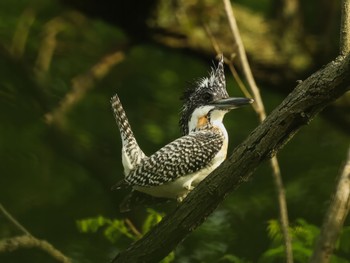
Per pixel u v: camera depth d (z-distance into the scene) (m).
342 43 6.75
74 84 14.21
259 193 13.70
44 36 15.56
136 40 14.05
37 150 14.88
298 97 6.77
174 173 8.81
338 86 6.62
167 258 8.85
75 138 14.41
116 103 9.16
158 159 8.80
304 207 13.41
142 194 9.07
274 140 6.93
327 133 14.98
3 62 15.52
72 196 14.43
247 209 13.48
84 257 12.90
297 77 13.47
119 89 16.02
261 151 6.99
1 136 14.88
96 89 16.06
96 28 16.44
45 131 14.70
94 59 16.42
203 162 9.01
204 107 9.70
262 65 13.35
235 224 13.28
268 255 8.88
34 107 15.13
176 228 7.50
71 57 16.45
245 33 13.54
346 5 6.80
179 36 13.16
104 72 14.20
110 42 16.52
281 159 14.34
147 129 14.96
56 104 15.41
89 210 14.17
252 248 12.81
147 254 7.65
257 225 13.21
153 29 13.12
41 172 14.70
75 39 16.39
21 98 15.20
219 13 13.37
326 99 6.69
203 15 13.32
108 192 14.02
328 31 13.74
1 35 15.67
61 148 14.27
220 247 12.77
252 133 7.04
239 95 15.02
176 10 13.19
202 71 16.17
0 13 15.88
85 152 14.32
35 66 15.12
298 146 14.66
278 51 13.43
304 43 13.62
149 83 16.06
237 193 13.76
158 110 15.66
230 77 14.89
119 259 7.70
